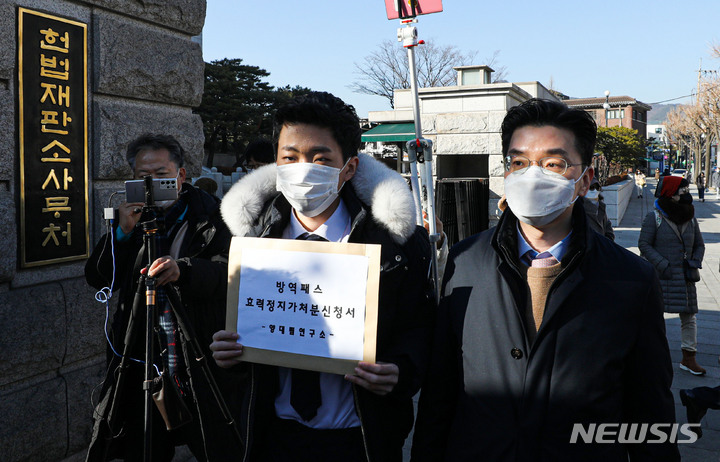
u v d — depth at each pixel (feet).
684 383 16.38
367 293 5.53
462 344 5.39
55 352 9.28
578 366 4.87
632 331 4.93
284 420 5.97
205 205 8.06
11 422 8.63
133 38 10.57
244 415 5.88
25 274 8.98
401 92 46.88
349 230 6.19
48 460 9.28
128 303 7.81
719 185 113.91
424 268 6.15
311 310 5.69
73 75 9.53
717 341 20.16
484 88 36.14
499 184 36.11
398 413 6.13
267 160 12.09
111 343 7.99
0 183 8.55
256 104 144.97
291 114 5.65
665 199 17.16
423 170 9.34
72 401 9.64
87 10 9.82
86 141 9.83
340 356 5.57
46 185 9.14
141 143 8.04
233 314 5.97
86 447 9.97
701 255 16.89
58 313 9.31
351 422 5.91
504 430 5.02
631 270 5.06
